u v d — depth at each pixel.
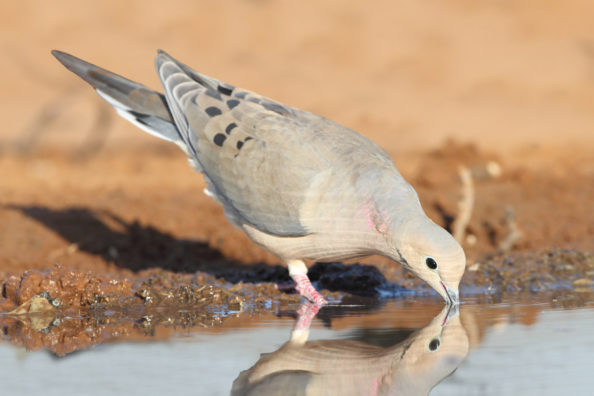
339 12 47.34
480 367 7.09
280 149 10.20
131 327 9.06
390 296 11.14
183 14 46.12
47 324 9.35
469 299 10.60
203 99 11.09
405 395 6.39
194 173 24.53
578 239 14.53
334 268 12.05
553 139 31.61
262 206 10.21
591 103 37.38
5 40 41.72
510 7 48.28
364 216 9.62
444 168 21.78
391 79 40.69
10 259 13.31
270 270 12.38
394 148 30.55
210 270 12.89
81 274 10.58
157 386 6.59
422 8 47.91
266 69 41.84
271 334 8.50
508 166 24.31
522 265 12.51
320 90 39.31
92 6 45.34
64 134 32.56
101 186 21.45
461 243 14.73
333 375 6.95
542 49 43.78
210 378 6.83
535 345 7.78
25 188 20.80
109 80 11.64
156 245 14.51
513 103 37.34
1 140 31.55
